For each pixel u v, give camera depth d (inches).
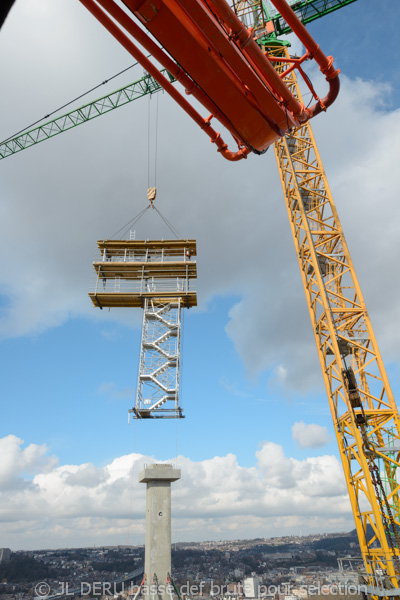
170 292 1280.8
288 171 1582.2
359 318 1256.2
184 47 519.2
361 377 1231.5
